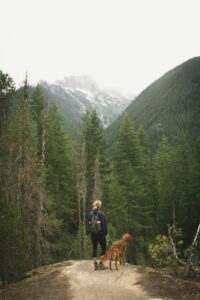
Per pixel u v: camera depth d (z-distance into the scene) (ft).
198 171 144.36
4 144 73.97
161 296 34.09
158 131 608.19
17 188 75.82
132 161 138.00
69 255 112.47
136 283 37.70
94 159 138.92
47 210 105.40
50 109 126.41
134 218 128.36
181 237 143.23
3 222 55.52
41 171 86.89
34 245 78.64
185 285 36.91
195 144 158.10
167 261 51.37
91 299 34.73
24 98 80.28
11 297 38.91
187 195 145.48
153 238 151.02
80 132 136.15
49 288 39.22
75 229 136.56
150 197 150.82
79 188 123.95
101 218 42.22
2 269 56.85
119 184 132.98
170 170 150.82
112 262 46.37
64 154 121.49
